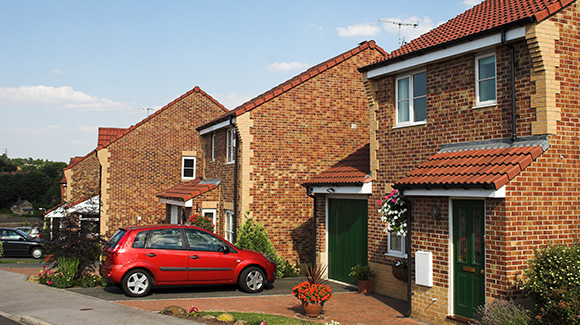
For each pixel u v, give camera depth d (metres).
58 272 14.39
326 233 16.38
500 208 8.91
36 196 92.75
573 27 9.80
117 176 27.44
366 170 14.84
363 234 14.68
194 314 10.18
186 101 28.98
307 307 10.80
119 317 9.97
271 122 18.03
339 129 18.91
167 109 28.61
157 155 28.28
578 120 9.73
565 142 9.55
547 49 9.43
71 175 35.03
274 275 14.02
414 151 12.55
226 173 19.80
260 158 17.84
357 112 19.22
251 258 13.48
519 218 8.93
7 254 27.67
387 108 13.54
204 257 12.90
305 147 18.42
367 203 14.38
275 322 9.88
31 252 28.02
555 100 9.47
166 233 12.87
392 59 12.71
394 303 12.40
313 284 11.04
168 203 23.31
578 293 7.97
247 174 17.66
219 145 21.20
